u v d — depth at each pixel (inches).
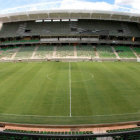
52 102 902.4
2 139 449.4
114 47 2532.0
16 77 1386.6
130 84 1193.4
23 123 678.5
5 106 855.1
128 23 2856.8
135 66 1835.6
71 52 2351.1
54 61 2128.4
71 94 1012.5
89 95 996.6
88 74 1469.0
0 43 2583.7
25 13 2405.3
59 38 2573.8
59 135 312.2
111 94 1010.7
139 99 935.7
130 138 424.2
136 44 2591.0
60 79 1320.1
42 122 687.7
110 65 1884.8
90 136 315.3
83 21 2780.5
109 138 460.1
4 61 2169.0
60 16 2544.3
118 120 698.2
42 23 2773.1
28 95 996.6
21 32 2650.1
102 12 2377.0
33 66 1831.9
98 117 722.8
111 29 2662.4
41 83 1222.9
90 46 2536.9
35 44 2610.7
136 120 698.2
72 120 701.3
